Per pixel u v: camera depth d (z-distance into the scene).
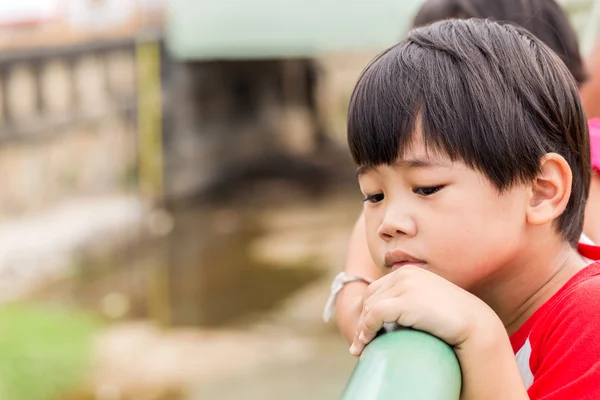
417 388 0.66
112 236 9.84
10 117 8.76
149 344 6.65
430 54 0.95
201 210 12.52
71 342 5.80
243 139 14.63
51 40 9.51
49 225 9.01
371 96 0.94
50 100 9.44
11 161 8.70
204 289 8.65
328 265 9.64
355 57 16.09
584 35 2.02
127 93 10.98
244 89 14.78
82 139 9.93
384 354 0.71
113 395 5.48
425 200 0.91
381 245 0.95
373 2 10.22
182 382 5.83
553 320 0.97
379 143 0.92
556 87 0.99
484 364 0.79
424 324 0.78
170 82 12.23
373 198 0.96
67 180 9.59
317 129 15.95
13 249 8.21
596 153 1.42
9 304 7.06
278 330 7.25
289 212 12.71
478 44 0.97
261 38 11.06
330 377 6.02
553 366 0.92
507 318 1.06
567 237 1.03
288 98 15.68
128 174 10.87
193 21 11.33
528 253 0.99
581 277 0.99
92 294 8.25
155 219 11.27
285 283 8.92
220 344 6.78
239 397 5.64
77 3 10.01
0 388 4.88
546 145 0.95
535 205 0.95
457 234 0.90
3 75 8.74
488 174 0.91
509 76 0.95
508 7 1.77
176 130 12.42
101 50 10.45
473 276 0.92
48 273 8.43
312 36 10.77
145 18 11.42
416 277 0.82
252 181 14.53
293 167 15.12
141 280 8.91
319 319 7.56
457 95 0.91
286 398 5.64
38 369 5.26
